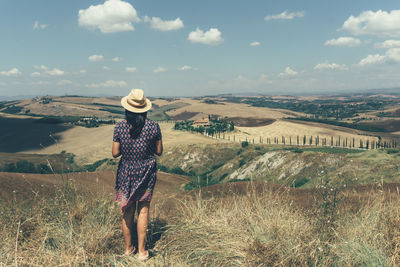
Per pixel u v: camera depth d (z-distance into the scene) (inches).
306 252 91.0
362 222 105.0
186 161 5152.6
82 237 113.6
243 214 128.0
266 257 89.7
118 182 119.4
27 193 209.6
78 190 146.9
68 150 5027.1
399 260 81.9
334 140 6820.9
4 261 94.5
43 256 97.8
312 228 107.3
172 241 114.7
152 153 121.1
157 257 104.2
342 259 88.2
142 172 116.3
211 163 5088.6
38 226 121.9
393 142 6397.6
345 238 98.8
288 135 7170.3
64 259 96.9
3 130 6692.9
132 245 118.0
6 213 131.6
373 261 84.6
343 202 122.0
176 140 6200.8
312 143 6584.6
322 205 117.5
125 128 116.6
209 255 100.8
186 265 97.1
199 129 7209.6
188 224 126.2
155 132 119.3
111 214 139.4
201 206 142.6
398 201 117.3
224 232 113.5
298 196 169.0
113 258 106.2
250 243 99.5
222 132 7293.3
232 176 3403.1
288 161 2834.6
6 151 5398.6
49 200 141.3
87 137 6269.7
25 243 109.1
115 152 119.4
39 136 6392.7
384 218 103.8
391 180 809.5
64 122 7726.4
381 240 92.7
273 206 130.5
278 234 102.9
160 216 153.0
